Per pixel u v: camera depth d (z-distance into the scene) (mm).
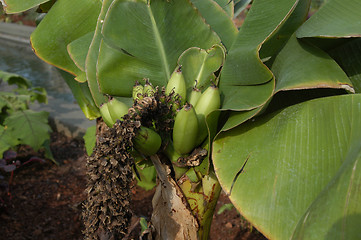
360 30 618
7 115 2279
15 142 1912
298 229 531
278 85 689
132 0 812
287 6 732
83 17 956
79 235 1675
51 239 1643
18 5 963
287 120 677
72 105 3070
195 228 777
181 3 806
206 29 829
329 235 492
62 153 2424
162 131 728
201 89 822
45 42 955
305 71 671
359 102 613
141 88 781
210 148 752
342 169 531
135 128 642
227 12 1018
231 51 793
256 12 787
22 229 1693
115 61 801
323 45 737
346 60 758
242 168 658
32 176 2148
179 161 744
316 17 716
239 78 751
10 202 1883
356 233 475
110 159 607
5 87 3699
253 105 677
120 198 615
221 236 1617
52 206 1876
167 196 769
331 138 607
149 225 820
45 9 1109
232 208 1762
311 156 608
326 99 657
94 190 619
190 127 682
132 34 819
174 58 842
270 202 598
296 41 745
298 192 587
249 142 692
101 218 613
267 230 581
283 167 622
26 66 5164
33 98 2504
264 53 817
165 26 827
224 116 780
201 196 779
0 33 7113
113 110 725
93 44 843
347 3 681
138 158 770
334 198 509
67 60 978
